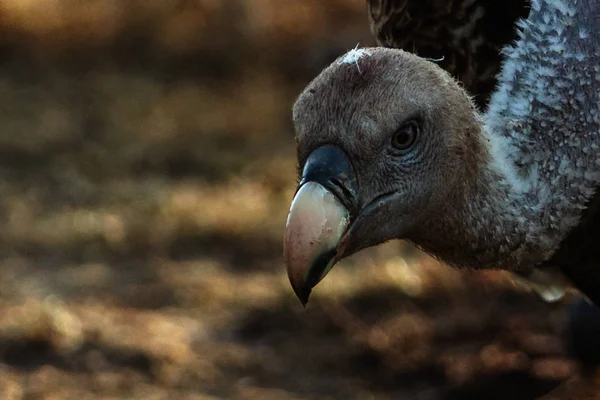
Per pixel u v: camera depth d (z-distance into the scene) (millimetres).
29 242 14242
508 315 11961
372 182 5898
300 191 5703
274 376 10867
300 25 23531
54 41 23562
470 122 6172
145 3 24375
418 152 5977
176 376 10734
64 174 16750
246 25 23422
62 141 18219
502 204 6395
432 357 11219
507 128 6586
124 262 13758
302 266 5574
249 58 22453
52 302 12211
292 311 12242
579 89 6797
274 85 21172
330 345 11508
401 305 12375
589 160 6809
